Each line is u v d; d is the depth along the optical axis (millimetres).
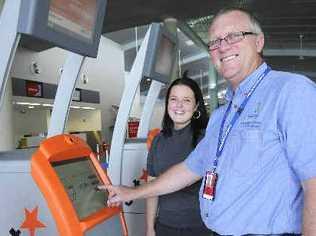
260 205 1290
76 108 10953
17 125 8812
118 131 3059
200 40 14148
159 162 2205
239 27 1409
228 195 1355
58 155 1566
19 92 8039
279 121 1258
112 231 1716
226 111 1536
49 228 1499
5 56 1434
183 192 2045
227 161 1392
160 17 10258
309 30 14727
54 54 9633
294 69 22547
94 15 1886
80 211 1544
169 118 2217
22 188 1530
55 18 1516
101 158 4547
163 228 2092
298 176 1215
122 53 13570
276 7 11211
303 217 1178
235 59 1413
